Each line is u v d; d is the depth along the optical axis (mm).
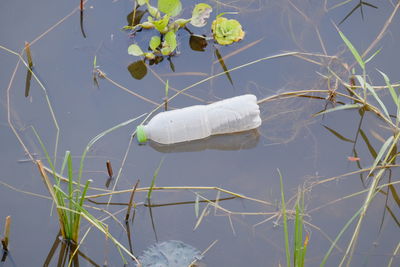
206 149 2910
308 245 2768
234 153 2900
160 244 2762
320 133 2924
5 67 3004
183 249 2754
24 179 2850
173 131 2893
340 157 2885
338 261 2748
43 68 3008
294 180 2852
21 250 2760
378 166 2861
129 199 2826
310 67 3018
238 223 2793
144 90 2979
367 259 2748
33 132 2910
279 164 2877
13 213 2803
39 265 2746
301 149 2898
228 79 2998
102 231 2758
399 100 2879
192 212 2811
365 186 2842
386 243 2768
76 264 2748
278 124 2938
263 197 2828
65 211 2740
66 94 2969
